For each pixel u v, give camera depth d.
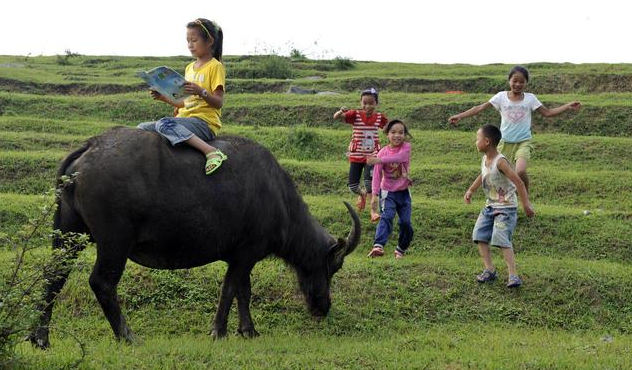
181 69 28.34
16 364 5.96
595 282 9.54
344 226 11.66
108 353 6.51
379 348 7.29
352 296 9.09
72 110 19.64
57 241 6.88
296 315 8.73
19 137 15.82
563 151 15.90
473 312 8.98
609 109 18.69
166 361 6.39
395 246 11.23
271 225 7.94
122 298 8.68
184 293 8.88
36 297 6.09
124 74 27.06
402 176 10.19
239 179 7.49
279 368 6.41
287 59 29.97
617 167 15.20
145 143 6.96
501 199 9.41
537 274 9.66
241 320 8.04
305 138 16.50
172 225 7.06
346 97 20.52
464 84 23.92
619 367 6.77
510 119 10.97
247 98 20.55
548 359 6.88
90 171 6.70
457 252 11.11
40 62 30.30
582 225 11.67
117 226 6.74
